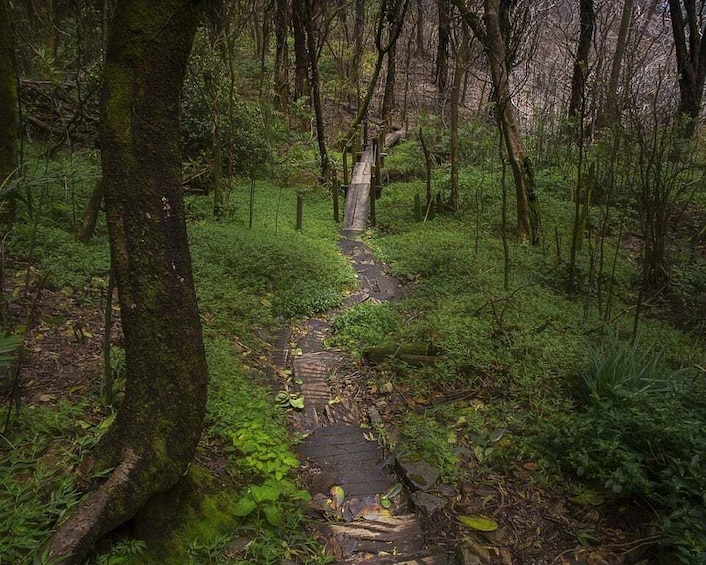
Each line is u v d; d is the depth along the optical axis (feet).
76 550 7.61
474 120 45.96
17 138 15.58
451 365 16.01
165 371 8.67
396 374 16.31
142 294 8.41
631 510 11.11
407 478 12.17
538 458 12.62
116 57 8.02
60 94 28.48
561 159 38.58
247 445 11.76
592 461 11.50
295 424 14.32
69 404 11.52
